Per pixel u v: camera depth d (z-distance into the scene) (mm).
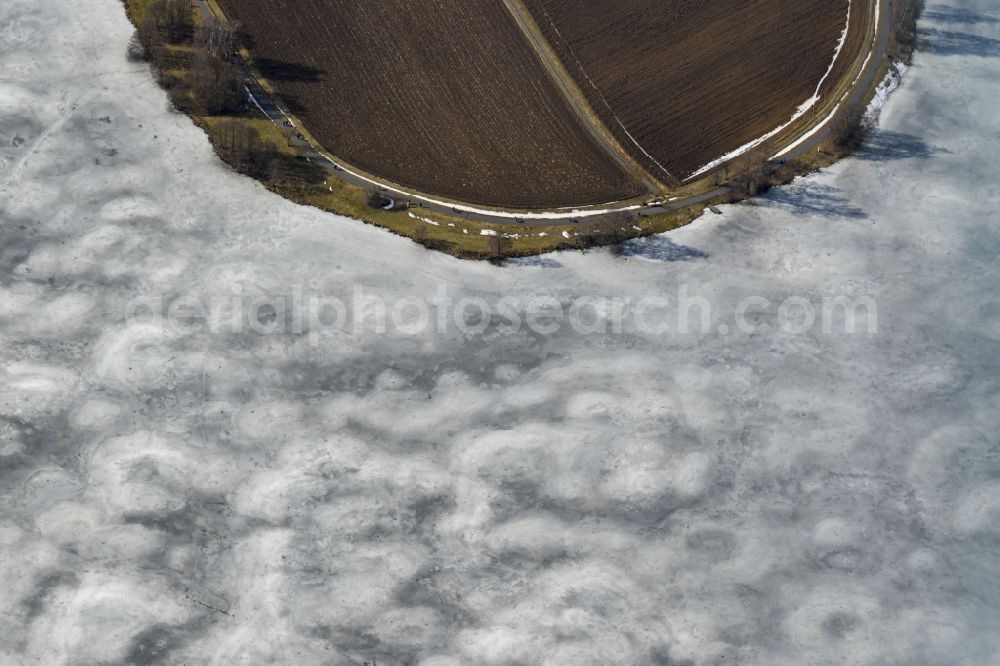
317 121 95062
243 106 95125
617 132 96062
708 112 98312
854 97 100438
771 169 94188
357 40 100875
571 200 91500
